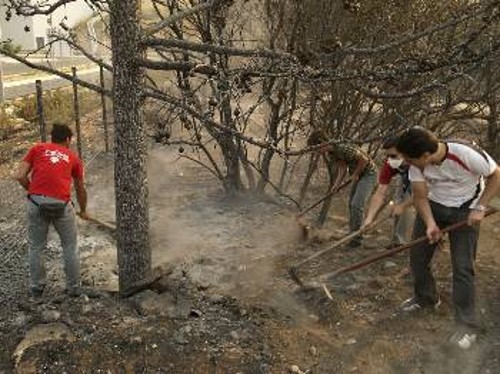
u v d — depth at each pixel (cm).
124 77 418
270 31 637
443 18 572
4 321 436
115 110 430
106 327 418
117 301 455
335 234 632
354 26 588
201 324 429
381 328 441
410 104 618
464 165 390
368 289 500
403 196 526
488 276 511
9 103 1300
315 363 403
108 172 879
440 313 455
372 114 689
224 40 604
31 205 484
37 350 396
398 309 466
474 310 420
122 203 448
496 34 527
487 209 410
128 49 411
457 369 393
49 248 610
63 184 488
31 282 499
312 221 676
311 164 681
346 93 629
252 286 519
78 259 502
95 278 546
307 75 366
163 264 564
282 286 517
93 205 732
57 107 1305
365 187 571
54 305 449
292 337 427
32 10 412
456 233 413
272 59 383
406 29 580
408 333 433
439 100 682
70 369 386
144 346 400
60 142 507
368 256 568
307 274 538
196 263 568
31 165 494
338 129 657
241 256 585
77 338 406
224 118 670
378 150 675
